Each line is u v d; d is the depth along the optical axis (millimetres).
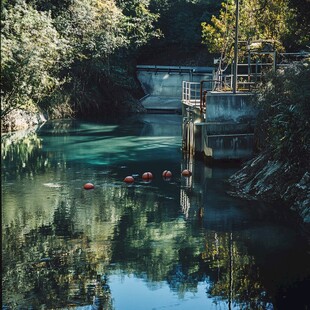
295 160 21062
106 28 45781
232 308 13109
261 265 15391
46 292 13727
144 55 56344
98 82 50125
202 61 54844
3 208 20344
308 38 31000
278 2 34875
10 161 28594
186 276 14789
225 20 40594
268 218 19125
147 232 17969
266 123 24906
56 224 18672
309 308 13125
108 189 23109
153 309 13070
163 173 25266
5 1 33594
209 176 25031
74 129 39750
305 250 16344
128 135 36938
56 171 26266
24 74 32750
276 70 26031
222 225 18547
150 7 54438
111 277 14695
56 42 36688
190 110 30891
